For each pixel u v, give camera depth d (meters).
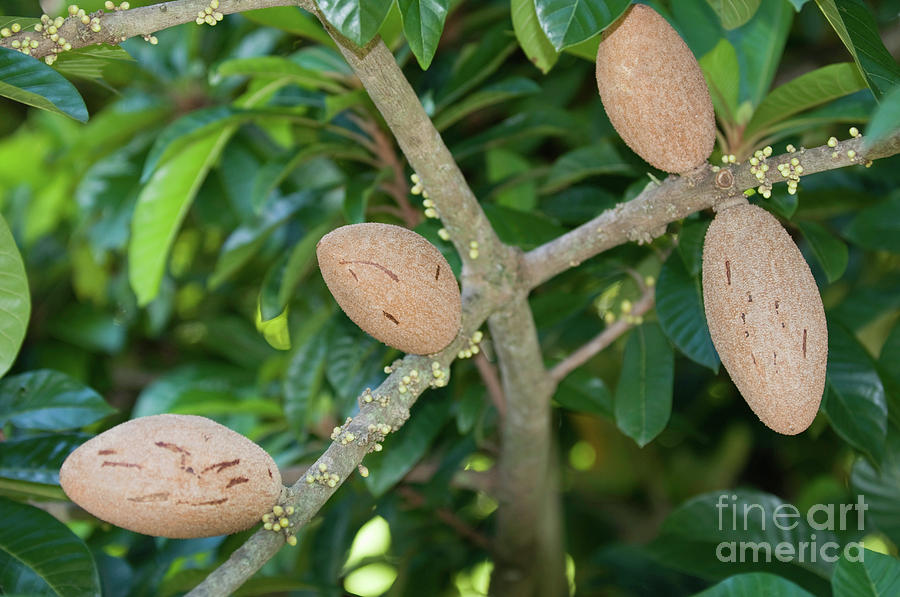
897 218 1.80
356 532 2.05
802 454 2.50
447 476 1.84
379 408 1.33
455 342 1.37
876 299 1.87
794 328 1.28
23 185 2.79
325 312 2.03
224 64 1.71
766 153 1.32
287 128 2.15
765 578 1.33
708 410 2.48
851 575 1.33
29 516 1.46
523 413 1.60
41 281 2.63
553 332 1.94
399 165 1.78
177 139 1.72
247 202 2.32
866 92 1.56
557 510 1.83
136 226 1.87
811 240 1.61
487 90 1.73
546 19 1.32
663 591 2.23
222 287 2.77
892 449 1.72
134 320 2.59
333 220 1.82
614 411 1.68
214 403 2.17
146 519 1.24
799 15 2.26
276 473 1.27
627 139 1.36
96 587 1.44
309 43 2.22
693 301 1.61
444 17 1.33
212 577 1.25
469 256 1.42
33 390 1.60
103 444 1.24
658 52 1.33
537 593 1.86
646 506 2.73
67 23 1.33
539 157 2.40
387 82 1.33
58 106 1.31
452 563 2.21
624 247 1.71
